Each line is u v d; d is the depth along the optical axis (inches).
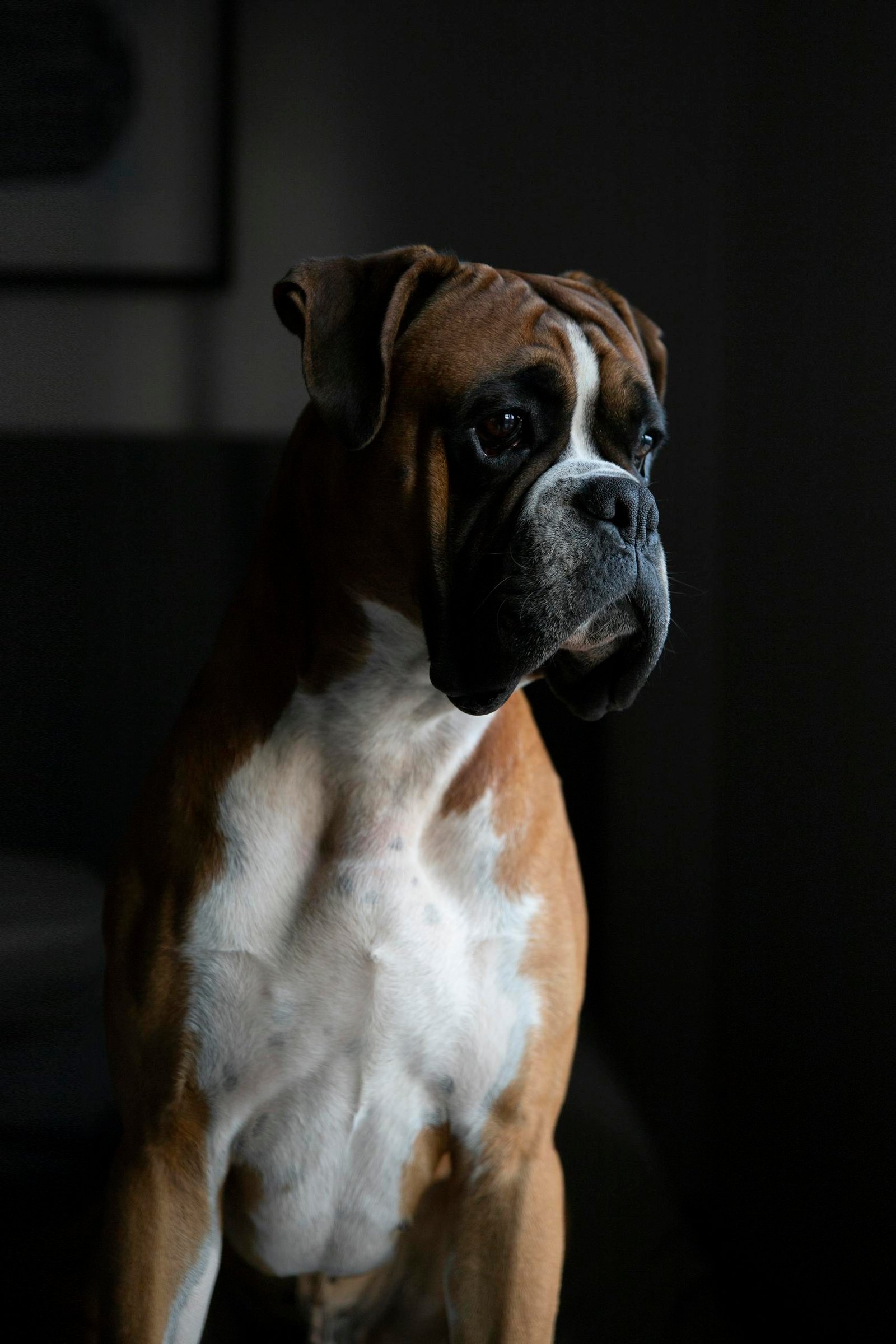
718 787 113.7
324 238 111.1
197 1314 57.4
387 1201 61.6
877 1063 84.6
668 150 115.2
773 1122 100.7
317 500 57.5
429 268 55.2
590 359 54.7
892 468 84.1
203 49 105.6
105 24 101.0
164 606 106.4
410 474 53.9
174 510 107.5
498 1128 59.4
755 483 106.3
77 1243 74.6
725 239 112.4
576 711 59.7
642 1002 119.5
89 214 101.4
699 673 115.0
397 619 55.5
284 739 56.9
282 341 110.3
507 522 52.9
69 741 96.3
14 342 92.4
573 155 115.0
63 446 96.6
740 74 110.0
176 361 107.4
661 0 114.3
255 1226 62.1
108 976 59.4
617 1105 98.7
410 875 57.2
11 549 86.5
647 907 118.5
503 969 58.5
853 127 90.3
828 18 94.6
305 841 56.8
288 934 56.1
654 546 54.1
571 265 115.6
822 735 93.8
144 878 57.4
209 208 107.3
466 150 113.3
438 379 53.5
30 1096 82.0
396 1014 57.1
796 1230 96.0
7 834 84.2
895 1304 81.1
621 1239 84.0
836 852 91.2
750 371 107.4
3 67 95.3
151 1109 56.2
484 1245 59.2
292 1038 56.7
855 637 89.0
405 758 57.0
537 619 51.3
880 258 86.1
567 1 113.9
